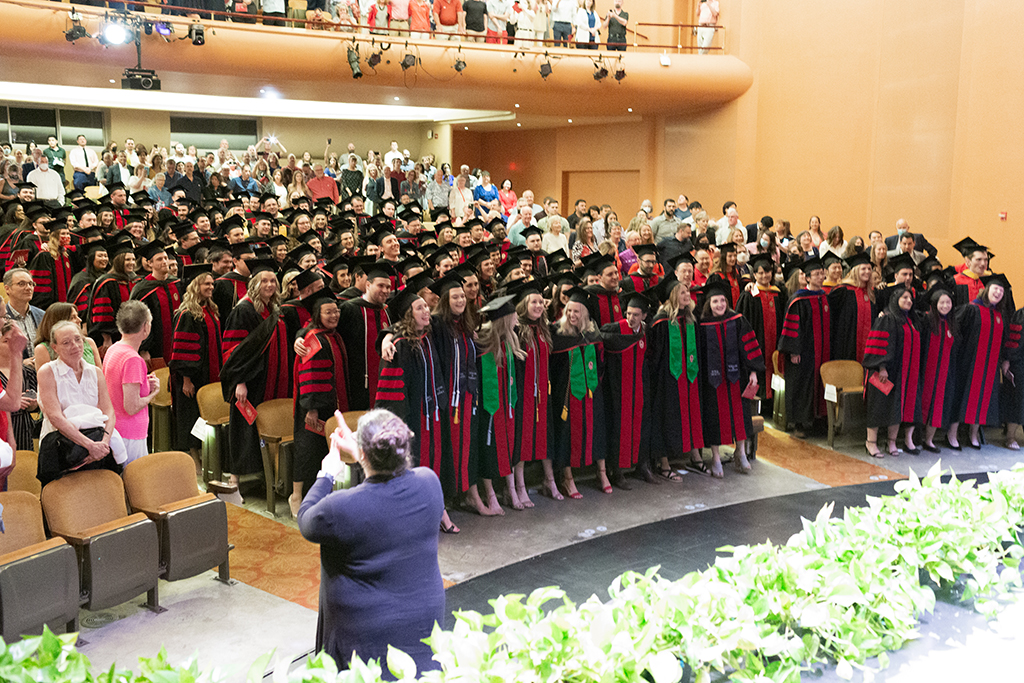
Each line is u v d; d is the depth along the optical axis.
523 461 6.27
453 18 16.22
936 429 8.23
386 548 2.79
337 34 15.18
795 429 8.42
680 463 7.37
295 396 5.89
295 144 21.83
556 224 11.36
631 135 21.16
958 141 12.94
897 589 3.04
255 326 6.23
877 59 15.35
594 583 4.93
